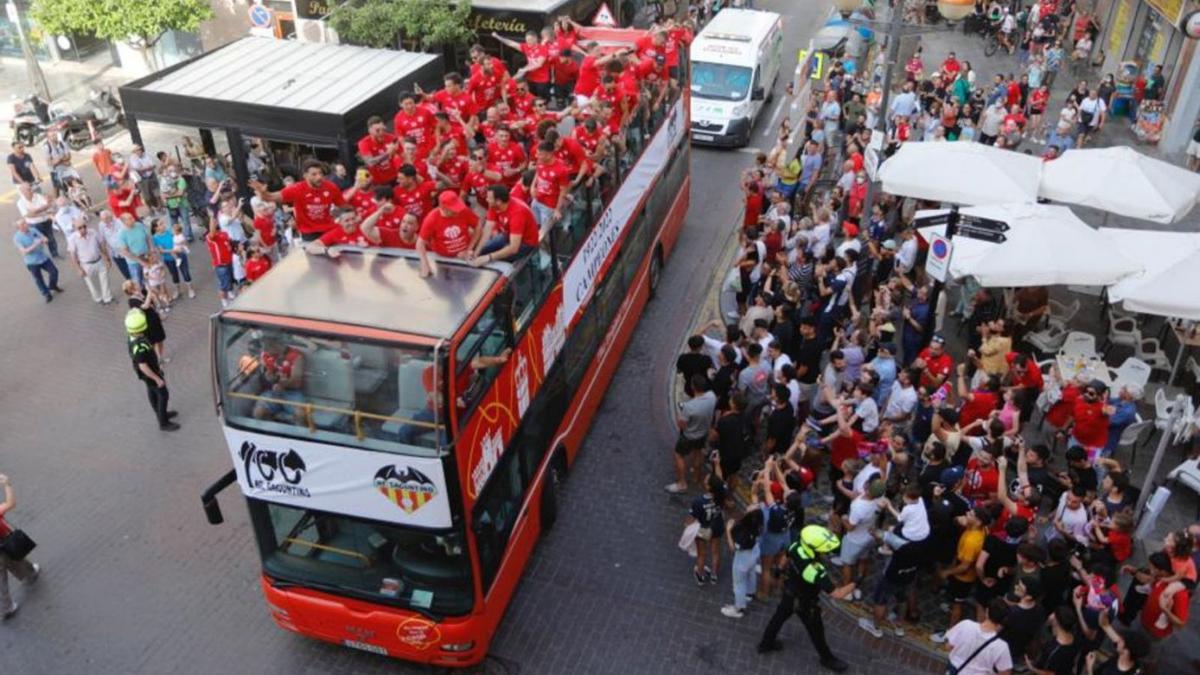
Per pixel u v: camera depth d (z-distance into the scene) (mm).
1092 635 9352
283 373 8891
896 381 13023
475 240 10234
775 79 30406
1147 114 26250
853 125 23938
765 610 11453
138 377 15477
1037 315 15836
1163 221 15562
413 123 14180
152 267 17828
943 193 16328
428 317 8992
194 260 20203
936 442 11141
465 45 25891
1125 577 11539
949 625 11117
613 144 14680
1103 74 31594
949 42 35656
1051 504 12500
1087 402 12438
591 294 13969
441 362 8461
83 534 12789
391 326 8766
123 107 20422
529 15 24984
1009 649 9023
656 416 15156
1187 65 24750
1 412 15359
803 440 11844
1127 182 15906
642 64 16672
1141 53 28641
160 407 14719
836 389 12523
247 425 9102
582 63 17297
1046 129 27047
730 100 25781
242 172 20406
